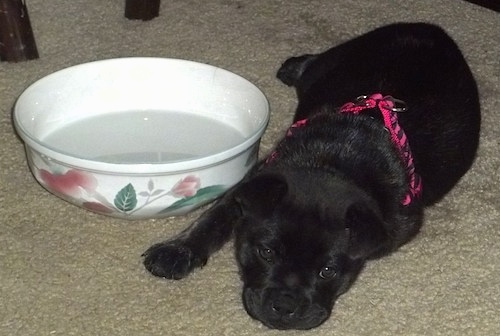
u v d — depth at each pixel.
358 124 1.10
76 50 1.38
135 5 1.43
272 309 1.00
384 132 1.10
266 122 1.13
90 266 1.07
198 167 1.06
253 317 1.02
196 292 1.06
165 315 1.03
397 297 1.07
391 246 1.05
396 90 1.17
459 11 1.53
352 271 1.02
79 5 1.48
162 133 1.19
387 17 1.50
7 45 1.34
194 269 1.09
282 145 1.10
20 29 1.33
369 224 0.98
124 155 1.15
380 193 1.04
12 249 1.09
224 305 1.05
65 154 1.05
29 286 1.05
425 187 1.14
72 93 1.20
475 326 1.05
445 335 1.04
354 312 1.05
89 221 1.12
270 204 1.00
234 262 1.10
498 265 1.12
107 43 1.40
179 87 1.23
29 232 1.11
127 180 1.05
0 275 1.06
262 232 1.01
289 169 1.05
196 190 1.08
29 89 1.16
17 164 1.19
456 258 1.12
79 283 1.06
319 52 1.42
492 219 1.17
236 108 1.21
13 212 1.13
